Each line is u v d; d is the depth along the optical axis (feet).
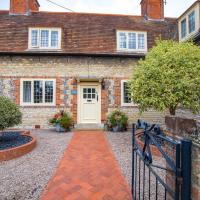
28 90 41.29
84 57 41.96
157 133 9.32
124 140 30.60
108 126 40.65
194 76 26.12
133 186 12.75
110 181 15.39
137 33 43.78
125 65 42.50
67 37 43.68
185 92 25.62
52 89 41.57
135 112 42.34
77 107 41.73
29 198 12.75
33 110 41.16
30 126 40.96
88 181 15.38
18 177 16.07
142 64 29.07
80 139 31.09
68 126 38.47
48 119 41.19
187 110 32.65
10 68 40.91
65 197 12.93
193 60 26.89
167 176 9.07
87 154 22.71
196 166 6.55
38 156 21.83
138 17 51.39
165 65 26.27
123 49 42.91
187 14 39.11
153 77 26.43
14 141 25.75
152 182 15.10
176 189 6.83
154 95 26.21
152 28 48.29
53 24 45.55
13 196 13.00
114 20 48.88
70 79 41.73
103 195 13.24
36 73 41.27
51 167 18.38
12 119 24.49
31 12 48.44
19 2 47.73
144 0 52.54
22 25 44.96
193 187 6.66
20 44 41.93
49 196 13.03
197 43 35.40
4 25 44.75
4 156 20.26
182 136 7.38
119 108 42.16
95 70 42.14
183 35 41.45
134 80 28.89
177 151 6.93
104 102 41.91
